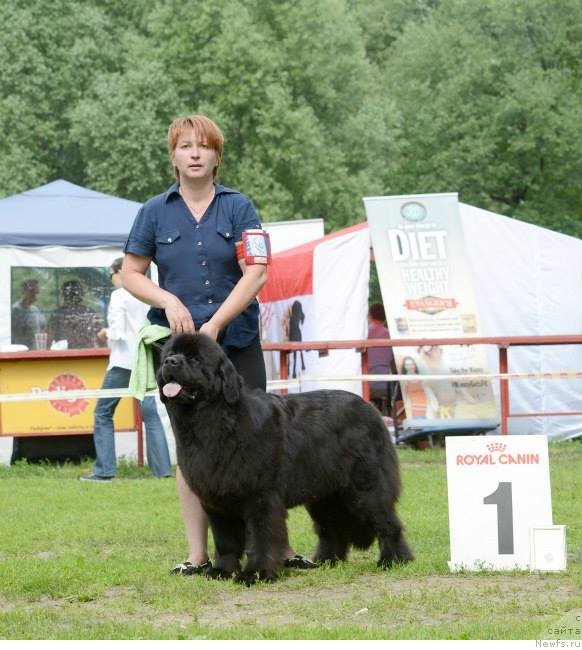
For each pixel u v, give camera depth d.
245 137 40.34
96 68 41.50
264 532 7.07
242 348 7.75
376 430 7.80
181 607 6.42
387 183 44.06
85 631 5.82
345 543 7.98
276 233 20.80
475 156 39.53
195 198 7.84
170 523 10.08
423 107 41.81
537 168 40.81
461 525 7.46
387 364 17.25
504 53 40.66
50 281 17.06
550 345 16.98
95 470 13.71
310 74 40.22
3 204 17.80
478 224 17.73
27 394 13.80
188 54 40.00
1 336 16.80
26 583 7.16
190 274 7.73
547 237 17.78
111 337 13.53
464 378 15.77
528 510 7.43
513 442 7.50
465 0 41.41
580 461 14.84
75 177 42.59
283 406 7.35
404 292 16.62
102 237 17.17
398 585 6.98
